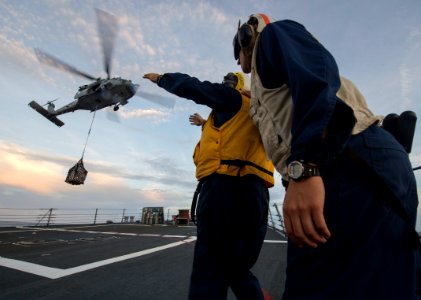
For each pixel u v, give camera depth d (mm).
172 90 1953
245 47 1574
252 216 1876
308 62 958
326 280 927
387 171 963
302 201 840
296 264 1033
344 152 978
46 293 2982
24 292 2998
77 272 3885
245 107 1954
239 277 1945
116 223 21938
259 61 1207
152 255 5445
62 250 5863
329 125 899
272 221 12922
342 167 977
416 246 951
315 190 824
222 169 1844
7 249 5770
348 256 910
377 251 889
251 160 1882
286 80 1065
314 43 1020
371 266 878
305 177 837
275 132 1163
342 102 903
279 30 1115
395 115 1451
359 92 1199
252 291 1960
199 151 2211
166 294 3082
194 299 1762
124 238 8656
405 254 929
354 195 940
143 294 3064
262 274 4109
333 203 958
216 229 1822
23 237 8586
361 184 949
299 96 901
